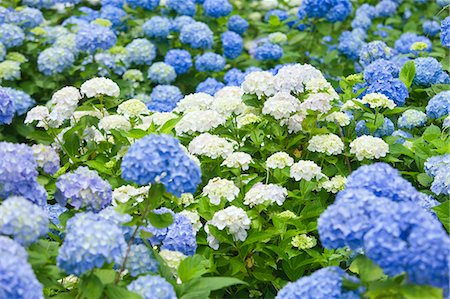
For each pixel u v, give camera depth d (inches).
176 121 163.6
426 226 97.2
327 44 308.8
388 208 102.0
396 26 334.6
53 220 152.4
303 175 161.3
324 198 166.7
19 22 286.0
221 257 149.9
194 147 169.9
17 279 100.0
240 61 306.5
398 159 185.5
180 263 128.7
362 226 103.5
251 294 150.1
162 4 317.1
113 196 156.6
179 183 116.6
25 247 116.0
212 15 310.3
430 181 171.9
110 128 181.8
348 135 190.7
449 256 94.8
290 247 151.1
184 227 143.9
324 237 105.8
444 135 184.9
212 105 191.8
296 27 316.8
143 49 278.8
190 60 280.4
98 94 192.2
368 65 223.5
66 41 270.1
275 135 181.5
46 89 274.2
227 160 165.5
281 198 154.4
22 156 126.6
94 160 183.2
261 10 354.3
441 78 221.0
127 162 116.5
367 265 104.4
